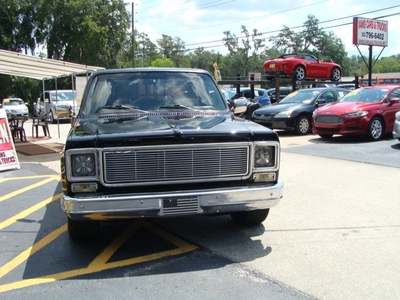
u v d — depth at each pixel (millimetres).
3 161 9047
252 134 4133
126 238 4805
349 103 12164
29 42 39562
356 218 5301
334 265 3953
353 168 8242
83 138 3854
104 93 5250
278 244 4504
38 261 4215
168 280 3719
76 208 3748
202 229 5047
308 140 12414
